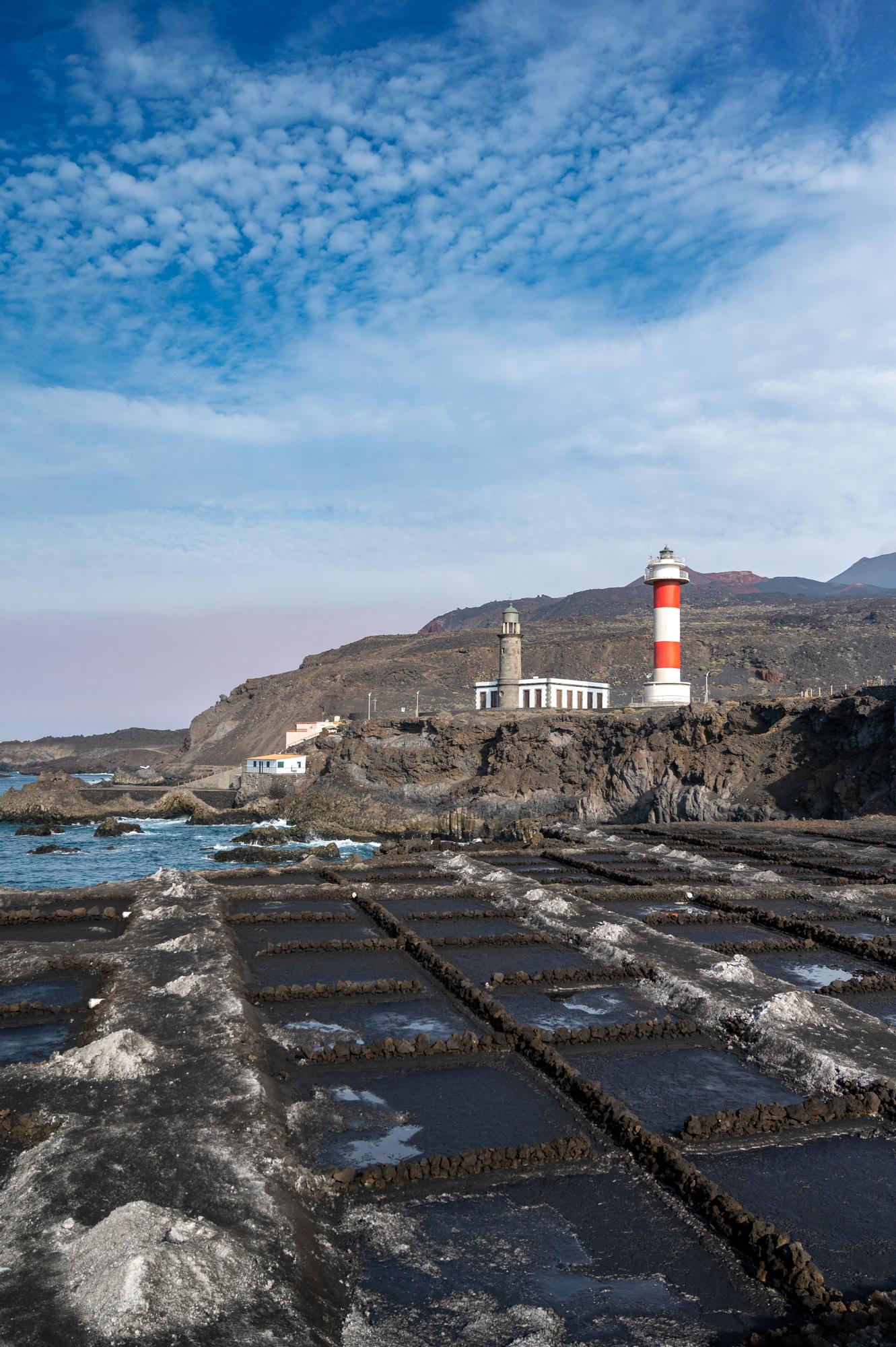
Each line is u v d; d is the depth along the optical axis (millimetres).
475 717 119500
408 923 21875
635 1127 10797
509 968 18141
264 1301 7328
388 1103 11820
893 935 21469
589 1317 7648
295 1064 13039
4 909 23625
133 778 185125
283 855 68750
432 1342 7254
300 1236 8422
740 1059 13672
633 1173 10133
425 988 16766
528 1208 9352
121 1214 8031
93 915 22281
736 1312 7773
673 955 18484
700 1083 12688
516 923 22188
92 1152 9594
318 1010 15461
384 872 29141
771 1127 11203
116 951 17938
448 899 25000
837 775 74938
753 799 79875
